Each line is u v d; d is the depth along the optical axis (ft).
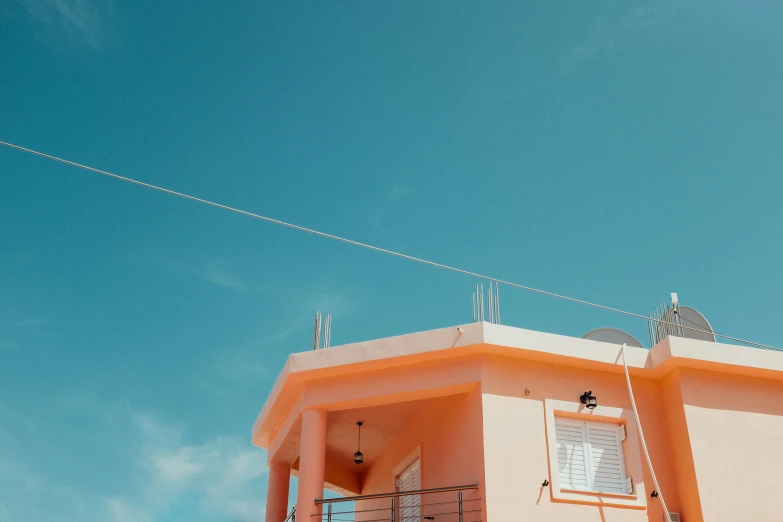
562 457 43.62
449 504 44.42
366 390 46.16
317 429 46.39
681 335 50.93
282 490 54.44
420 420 50.96
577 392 45.24
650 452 44.65
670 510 43.19
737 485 43.01
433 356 45.11
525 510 40.98
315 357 47.32
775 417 45.34
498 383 44.04
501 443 42.42
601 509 42.19
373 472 58.08
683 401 44.62
